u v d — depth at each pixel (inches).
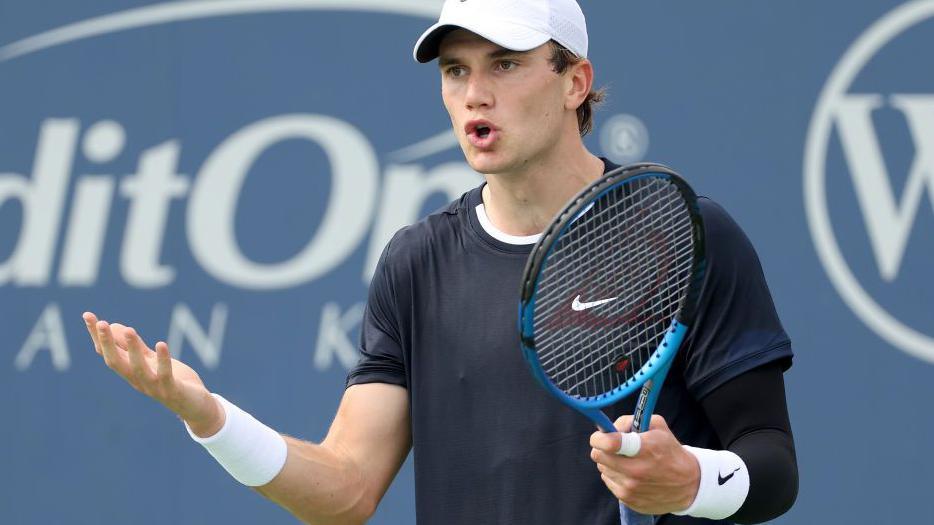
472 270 438.6
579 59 424.8
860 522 809.5
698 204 407.8
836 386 815.1
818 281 819.4
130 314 850.1
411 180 846.5
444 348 437.4
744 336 408.2
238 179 854.5
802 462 813.2
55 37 868.6
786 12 831.7
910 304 815.7
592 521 417.1
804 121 826.8
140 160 858.8
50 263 856.3
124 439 850.1
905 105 824.3
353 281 843.4
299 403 838.5
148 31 865.5
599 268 419.8
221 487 844.6
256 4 862.5
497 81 414.6
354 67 855.1
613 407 417.7
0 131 864.3
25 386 852.6
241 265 849.5
